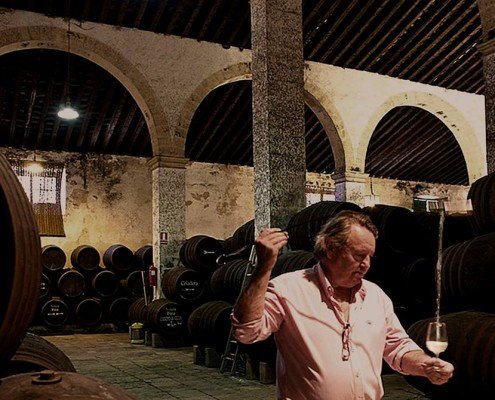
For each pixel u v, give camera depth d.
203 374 7.21
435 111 14.38
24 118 13.00
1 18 10.05
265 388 6.29
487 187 4.67
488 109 6.90
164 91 11.41
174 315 9.95
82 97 12.67
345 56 13.02
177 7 10.95
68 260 14.17
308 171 16.62
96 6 10.73
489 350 3.45
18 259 2.03
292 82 7.63
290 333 2.13
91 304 13.31
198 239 9.97
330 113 12.95
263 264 2.01
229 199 15.92
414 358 2.16
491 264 4.01
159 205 11.10
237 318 2.05
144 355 9.09
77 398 1.73
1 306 2.06
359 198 13.14
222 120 14.02
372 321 2.19
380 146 15.95
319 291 2.17
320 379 2.07
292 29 7.73
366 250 2.07
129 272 13.96
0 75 11.52
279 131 7.46
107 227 14.67
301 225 6.90
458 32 12.66
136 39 11.23
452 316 3.93
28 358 2.65
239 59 12.15
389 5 11.76
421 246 7.29
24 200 2.18
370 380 2.11
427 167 17.73
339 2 11.32
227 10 11.30
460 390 3.62
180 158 11.37
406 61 13.59
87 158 14.58
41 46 10.42
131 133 14.44
